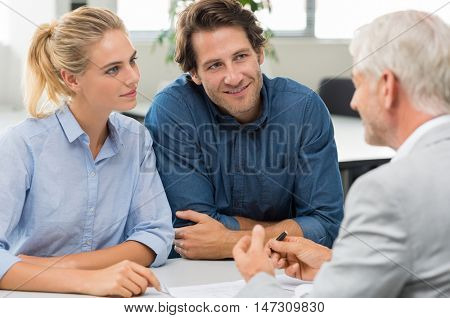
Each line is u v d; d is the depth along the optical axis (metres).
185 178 2.42
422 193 1.32
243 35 2.24
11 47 5.04
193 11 2.25
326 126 2.45
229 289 1.87
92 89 2.07
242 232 2.29
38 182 2.13
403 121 1.45
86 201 2.19
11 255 1.92
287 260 2.05
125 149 2.28
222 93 2.29
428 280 1.34
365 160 3.36
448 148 1.37
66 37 2.04
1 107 5.09
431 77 1.40
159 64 4.59
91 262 2.04
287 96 2.45
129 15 4.59
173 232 2.25
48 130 2.15
